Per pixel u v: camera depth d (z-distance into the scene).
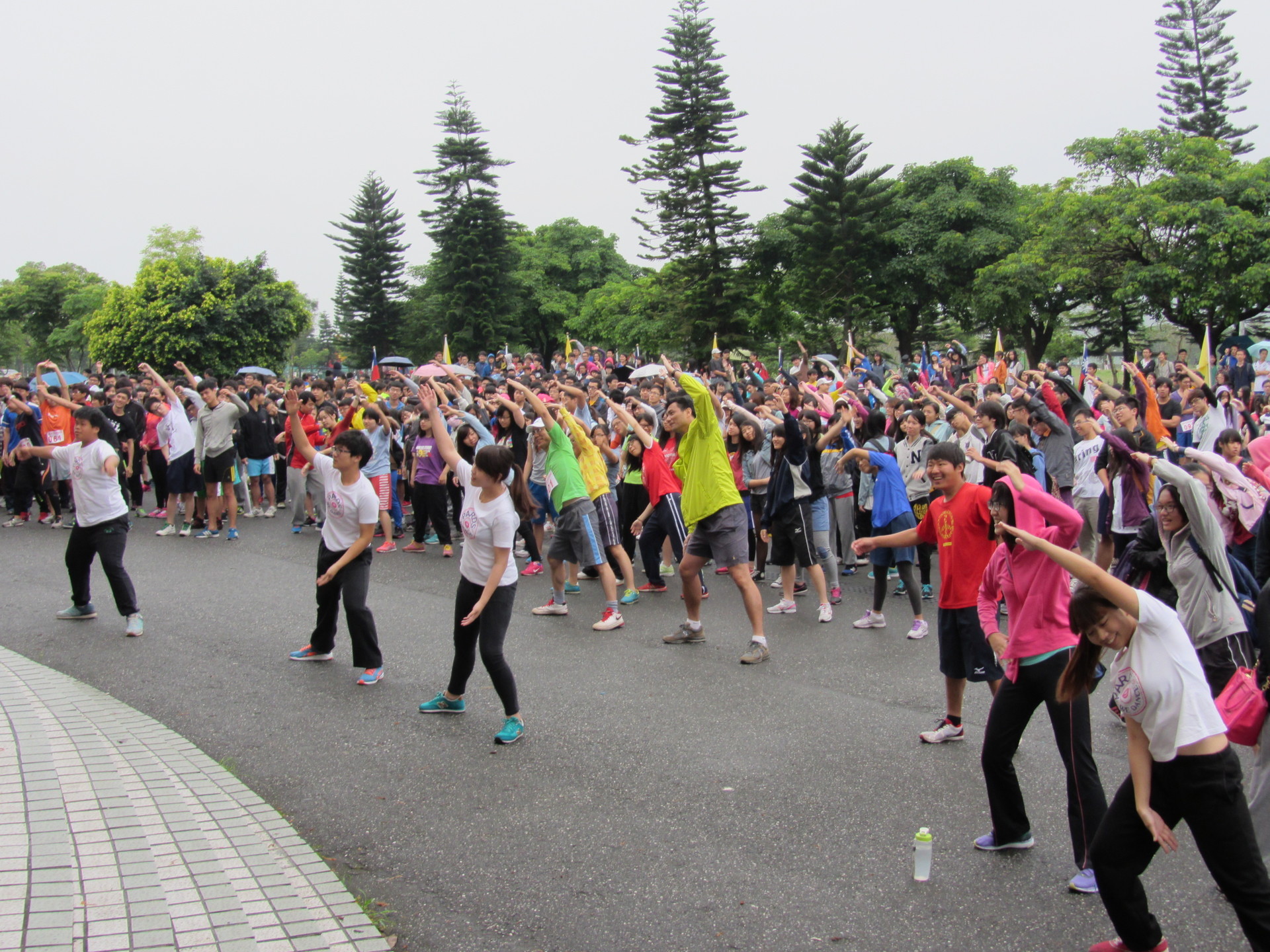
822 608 8.48
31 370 78.19
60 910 3.12
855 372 14.80
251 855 4.23
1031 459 8.32
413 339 60.59
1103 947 3.53
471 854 4.37
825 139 41.78
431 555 11.56
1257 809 4.08
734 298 42.38
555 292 63.75
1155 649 3.32
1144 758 3.36
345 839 4.52
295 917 3.70
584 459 9.01
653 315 48.62
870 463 7.98
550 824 4.66
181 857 3.98
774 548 8.77
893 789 5.00
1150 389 10.41
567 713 6.17
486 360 28.06
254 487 15.12
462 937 3.71
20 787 4.18
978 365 21.12
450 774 5.24
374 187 58.78
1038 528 4.23
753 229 43.25
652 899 3.97
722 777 5.17
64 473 13.11
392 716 6.14
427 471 11.44
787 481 8.48
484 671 7.10
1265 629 4.07
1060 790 5.00
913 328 46.28
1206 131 40.50
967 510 5.18
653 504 9.20
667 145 40.97
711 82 40.59
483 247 54.44
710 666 7.17
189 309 43.41
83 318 64.06
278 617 8.50
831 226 42.16
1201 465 6.60
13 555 11.27
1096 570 3.40
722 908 3.90
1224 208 31.19
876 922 3.77
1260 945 3.24
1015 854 4.32
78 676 6.90
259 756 5.52
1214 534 4.78
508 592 5.75
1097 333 48.16
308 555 11.30
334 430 12.27
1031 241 38.75
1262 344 18.45
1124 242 34.09
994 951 3.58
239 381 17.66
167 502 12.93
